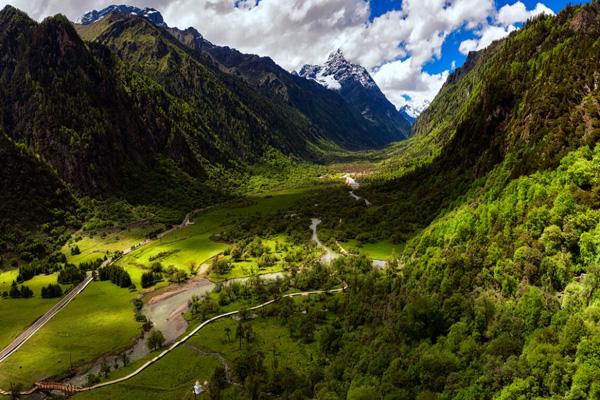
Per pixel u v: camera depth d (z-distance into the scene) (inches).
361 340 4857.3
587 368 2596.0
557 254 3654.0
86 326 6299.2
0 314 6668.3
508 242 4279.0
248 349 5290.4
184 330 6058.1
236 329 5876.0
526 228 4175.7
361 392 3634.4
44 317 6589.6
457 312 4030.5
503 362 3144.7
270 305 6540.4
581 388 2561.5
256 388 4382.4
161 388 4635.8
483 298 3838.6
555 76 7362.2
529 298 3388.3
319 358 4867.1
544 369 2812.5
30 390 4776.1
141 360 5260.8
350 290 6318.9
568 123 5393.7
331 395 3954.2
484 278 4197.8
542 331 3117.6
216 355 5241.1
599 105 5221.5
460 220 5546.3
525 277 3718.0
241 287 7303.2
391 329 4562.0
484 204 5723.4
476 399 3016.7
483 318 3676.2
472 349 3486.7
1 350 5620.1
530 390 2792.8
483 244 4687.5
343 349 4822.8
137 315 6550.2
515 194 4845.0
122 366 5191.9
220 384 4616.1
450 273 4525.1
